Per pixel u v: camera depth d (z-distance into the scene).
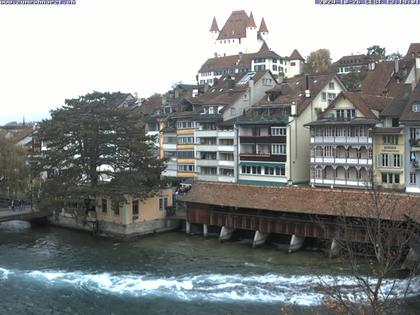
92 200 62.97
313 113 75.62
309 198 50.56
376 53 141.50
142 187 59.41
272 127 74.62
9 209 70.62
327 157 68.56
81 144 61.81
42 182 65.38
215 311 35.75
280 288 39.53
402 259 43.31
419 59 78.38
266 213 53.56
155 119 94.25
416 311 33.03
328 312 34.34
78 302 38.31
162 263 47.69
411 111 61.28
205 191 58.38
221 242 55.69
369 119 65.19
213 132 82.06
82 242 57.84
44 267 47.16
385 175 64.12
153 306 37.09
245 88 85.50
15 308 37.41
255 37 199.12
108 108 62.38
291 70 155.50
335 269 43.09
